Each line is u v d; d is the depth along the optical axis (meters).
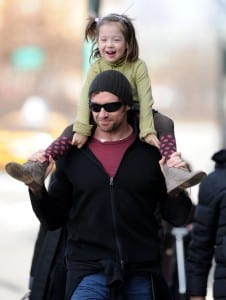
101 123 10.41
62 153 10.60
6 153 53.62
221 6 29.34
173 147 10.44
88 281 10.47
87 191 10.50
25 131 54.09
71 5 103.19
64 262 11.27
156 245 10.69
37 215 10.71
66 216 10.93
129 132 10.70
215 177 11.95
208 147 74.50
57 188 10.76
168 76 151.12
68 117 103.88
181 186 9.99
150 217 10.66
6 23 102.94
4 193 44.16
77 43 104.06
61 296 11.48
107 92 10.33
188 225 15.10
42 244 12.31
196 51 150.00
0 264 24.50
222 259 11.72
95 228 10.51
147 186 10.52
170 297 10.88
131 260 10.50
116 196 10.47
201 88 150.00
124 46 10.68
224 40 37.88
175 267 15.45
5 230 31.48
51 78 104.81
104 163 10.52
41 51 103.88
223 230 11.80
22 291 20.80
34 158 10.40
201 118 148.88
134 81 10.77
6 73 104.00
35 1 103.06
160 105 150.00
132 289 10.52
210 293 19.42
